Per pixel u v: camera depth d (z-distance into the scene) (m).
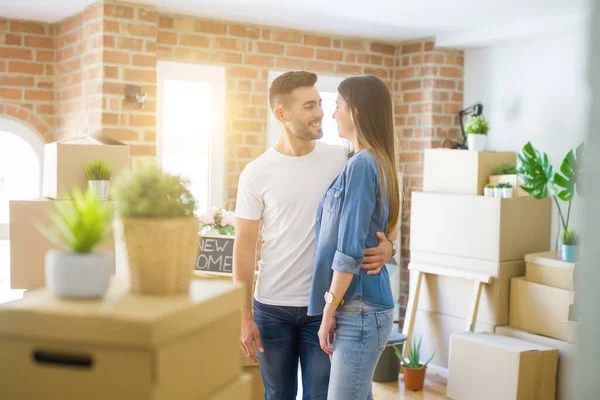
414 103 5.75
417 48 5.72
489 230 4.60
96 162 2.75
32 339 1.02
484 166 4.82
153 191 1.16
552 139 5.02
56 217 1.12
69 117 5.05
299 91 2.38
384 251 2.14
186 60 5.02
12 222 2.50
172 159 5.07
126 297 1.12
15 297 4.95
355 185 2.06
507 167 4.80
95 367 1.00
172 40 4.96
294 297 2.40
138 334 0.97
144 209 1.14
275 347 2.45
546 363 4.07
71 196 2.73
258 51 5.29
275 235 2.43
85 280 1.08
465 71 5.68
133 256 1.15
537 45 5.13
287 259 2.41
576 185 4.19
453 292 4.86
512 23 5.00
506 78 5.37
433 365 4.98
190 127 5.12
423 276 5.04
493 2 4.38
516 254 4.62
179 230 1.15
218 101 5.16
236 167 5.27
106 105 4.55
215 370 1.18
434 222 4.95
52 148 2.77
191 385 1.09
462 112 5.67
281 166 2.44
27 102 5.18
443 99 5.64
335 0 4.42
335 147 2.52
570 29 4.72
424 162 5.21
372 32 5.48
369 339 2.11
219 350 1.20
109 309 1.03
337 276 2.06
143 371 0.99
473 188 4.81
